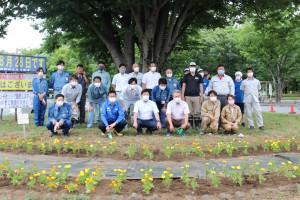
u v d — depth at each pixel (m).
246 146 7.74
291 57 32.97
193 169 6.14
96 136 9.44
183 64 30.09
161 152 7.38
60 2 12.07
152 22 13.79
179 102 9.82
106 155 7.24
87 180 4.92
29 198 4.62
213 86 10.90
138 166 6.37
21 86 12.54
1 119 14.09
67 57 39.31
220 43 33.88
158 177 5.49
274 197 4.79
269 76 43.03
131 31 14.30
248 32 29.12
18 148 7.92
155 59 14.38
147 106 9.76
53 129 9.48
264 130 11.00
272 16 16.95
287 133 10.31
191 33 18.98
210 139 9.00
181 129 9.72
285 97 58.06
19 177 5.35
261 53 30.55
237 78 12.46
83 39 19.16
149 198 4.66
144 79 11.28
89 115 11.16
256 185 5.21
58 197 4.69
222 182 5.30
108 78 11.89
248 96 11.38
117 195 4.75
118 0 12.30
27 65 12.91
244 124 12.43
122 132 10.31
